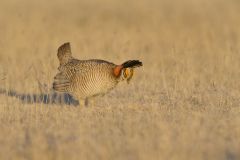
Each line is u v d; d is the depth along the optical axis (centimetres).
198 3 11506
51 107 3828
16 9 10169
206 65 5309
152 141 2830
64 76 3759
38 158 2633
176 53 5041
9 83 4688
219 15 9538
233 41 6844
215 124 3192
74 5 11531
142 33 7475
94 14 10006
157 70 5262
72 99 4194
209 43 6606
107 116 3491
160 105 3797
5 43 6281
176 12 10125
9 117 3494
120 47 5694
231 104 3828
